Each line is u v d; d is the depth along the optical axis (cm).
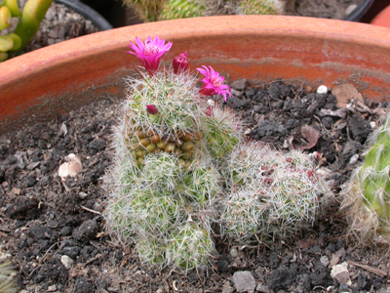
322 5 43
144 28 29
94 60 28
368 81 29
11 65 27
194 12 32
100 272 23
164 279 23
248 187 22
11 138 28
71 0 40
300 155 23
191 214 22
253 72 30
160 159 20
